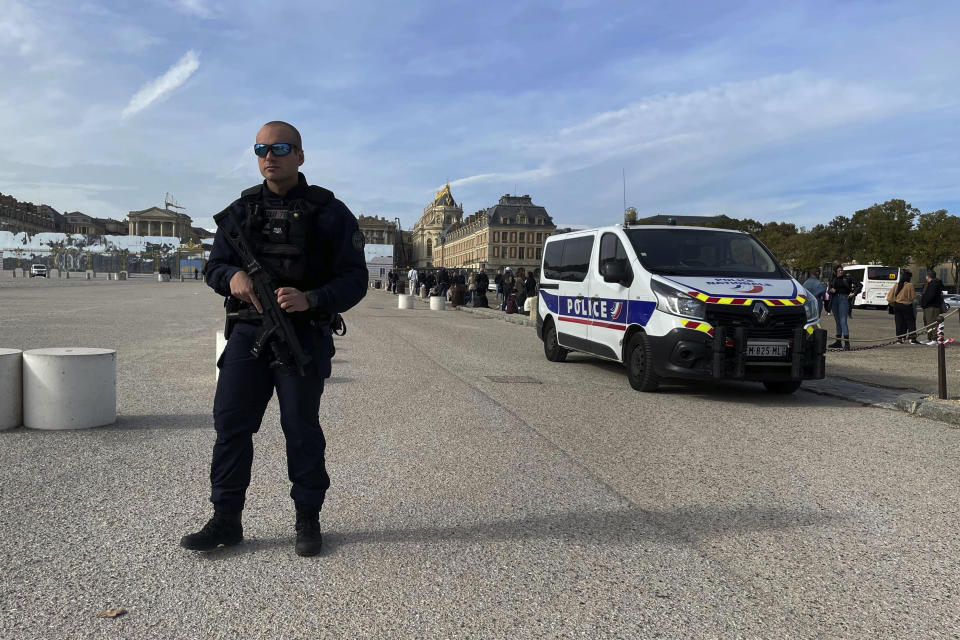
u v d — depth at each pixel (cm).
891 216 5838
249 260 290
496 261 12344
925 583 292
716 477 446
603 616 254
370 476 427
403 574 285
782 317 724
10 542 307
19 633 230
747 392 813
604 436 558
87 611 246
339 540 321
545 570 294
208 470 425
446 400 698
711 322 721
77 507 354
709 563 307
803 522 364
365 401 681
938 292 1543
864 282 3750
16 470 415
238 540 307
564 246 1060
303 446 301
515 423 597
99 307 2031
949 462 496
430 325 1816
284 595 263
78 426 521
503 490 405
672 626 248
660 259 823
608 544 326
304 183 308
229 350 299
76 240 9969
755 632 246
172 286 4809
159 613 246
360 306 2759
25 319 1497
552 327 1072
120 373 802
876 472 466
